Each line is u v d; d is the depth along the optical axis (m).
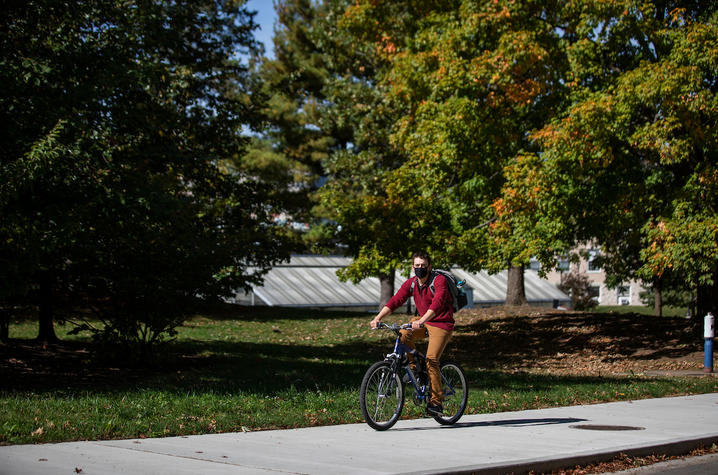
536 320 26.05
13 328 20.89
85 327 14.22
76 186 10.48
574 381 13.32
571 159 16.38
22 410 7.82
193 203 15.91
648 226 17.14
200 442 6.67
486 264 18.86
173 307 14.22
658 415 9.19
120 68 11.84
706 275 16.86
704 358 17.92
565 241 18.83
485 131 18.39
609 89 17.02
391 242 19.62
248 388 10.77
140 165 14.16
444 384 8.39
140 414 7.88
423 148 19.55
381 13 22.19
